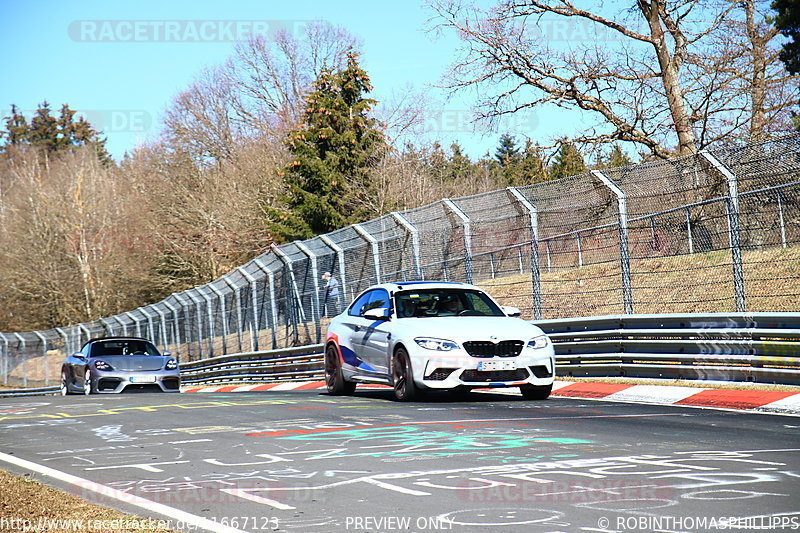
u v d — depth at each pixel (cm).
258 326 2483
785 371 1129
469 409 1080
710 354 1266
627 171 1650
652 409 1059
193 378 2892
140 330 3425
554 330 1561
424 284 1326
